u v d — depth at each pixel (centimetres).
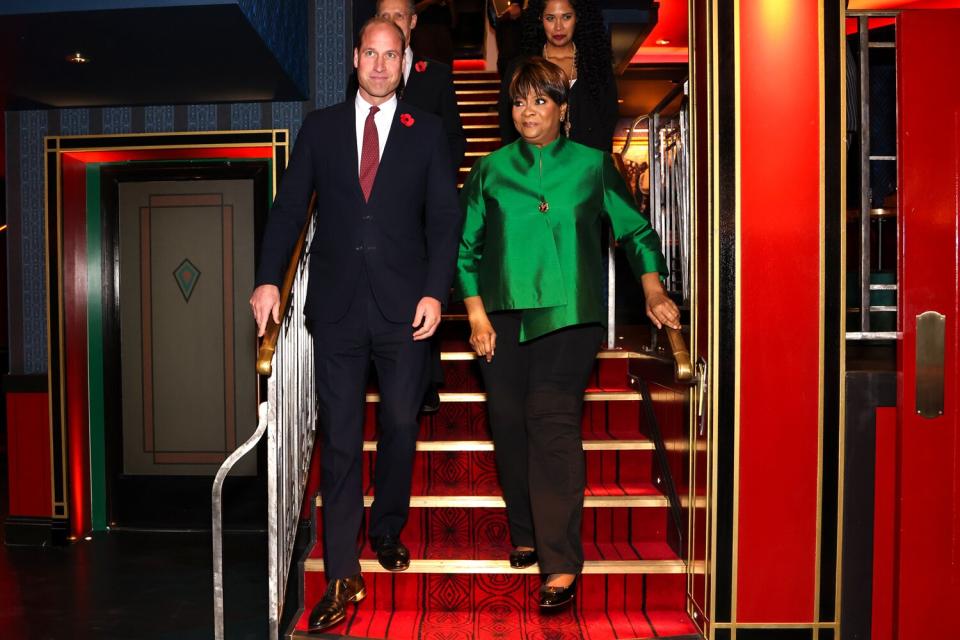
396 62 248
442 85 331
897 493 266
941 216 265
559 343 251
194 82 402
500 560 279
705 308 268
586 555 291
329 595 251
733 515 260
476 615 278
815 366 261
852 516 267
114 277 489
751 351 260
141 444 491
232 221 486
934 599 264
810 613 262
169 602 353
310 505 305
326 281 252
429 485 321
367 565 278
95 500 489
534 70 251
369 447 317
